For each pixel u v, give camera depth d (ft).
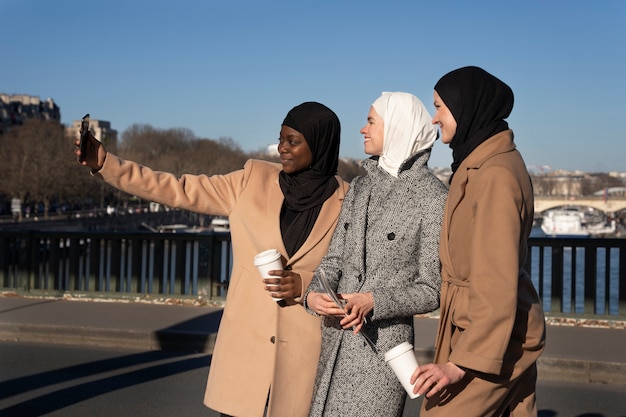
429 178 10.53
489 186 8.78
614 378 25.17
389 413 10.29
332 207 11.93
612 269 152.46
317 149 11.86
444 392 8.98
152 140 473.67
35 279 39.50
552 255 33.22
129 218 334.24
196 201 12.10
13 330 31.35
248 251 11.98
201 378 24.91
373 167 10.93
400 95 10.72
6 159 279.49
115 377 24.90
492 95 9.28
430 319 33.78
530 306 9.10
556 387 24.59
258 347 11.62
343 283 10.67
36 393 22.66
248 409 11.50
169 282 37.99
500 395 8.87
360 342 10.37
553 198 433.48
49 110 613.11
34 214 309.01
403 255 10.37
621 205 423.64
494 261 8.50
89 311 34.73
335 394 10.37
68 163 288.51
